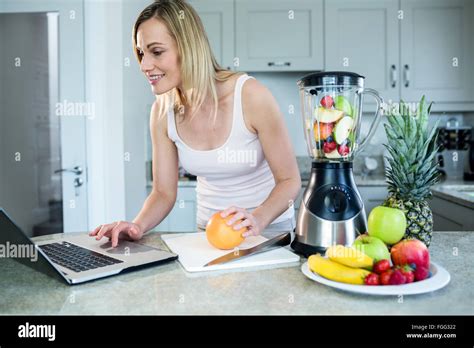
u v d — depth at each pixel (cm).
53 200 251
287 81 339
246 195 134
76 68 247
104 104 252
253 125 121
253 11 304
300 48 304
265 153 123
